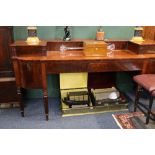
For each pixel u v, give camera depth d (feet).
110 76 9.60
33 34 7.64
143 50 7.96
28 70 7.07
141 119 7.91
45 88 7.36
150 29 9.14
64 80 8.87
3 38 7.54
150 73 7.90
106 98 8.56
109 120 7.88
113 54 7.98
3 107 8.62
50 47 8.31
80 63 7.24
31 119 7.89
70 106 8.24
